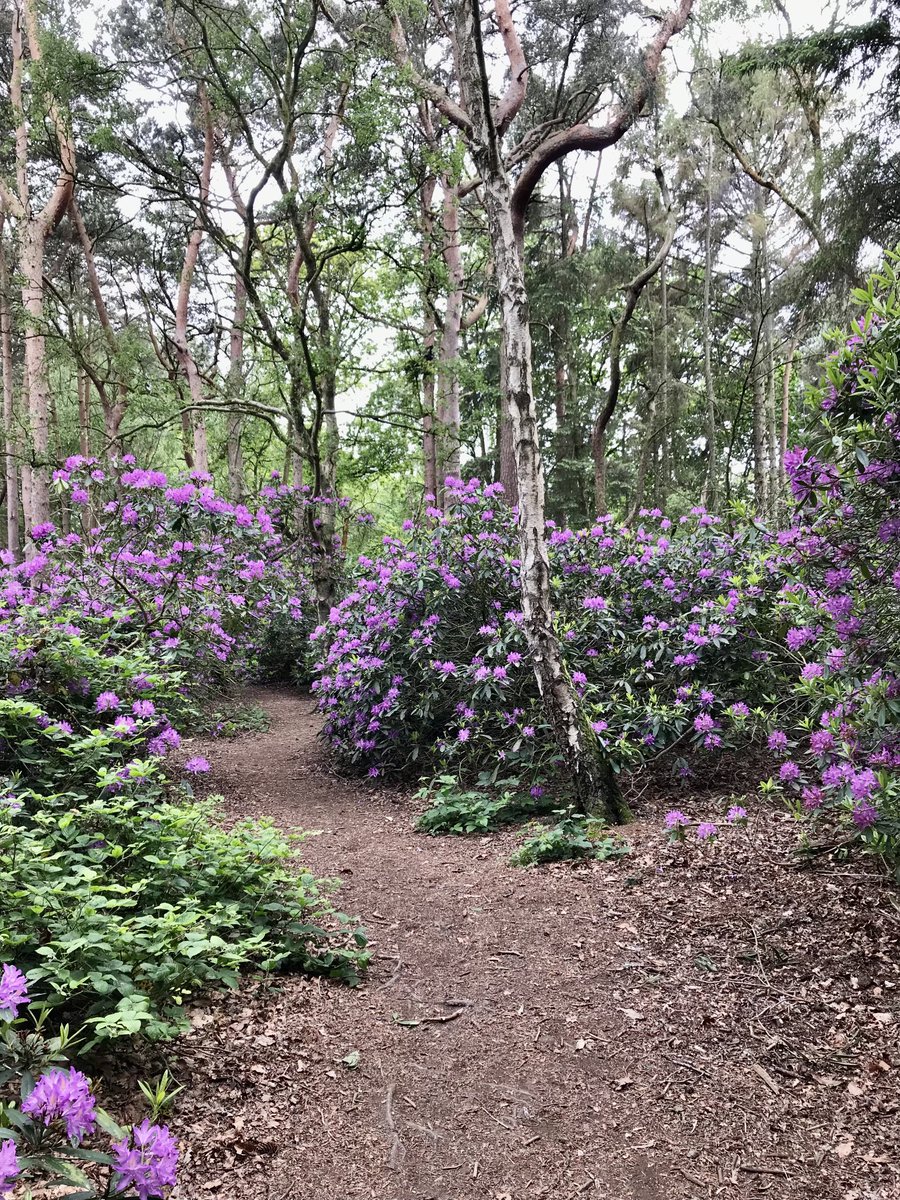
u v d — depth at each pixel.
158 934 2.21
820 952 2.66
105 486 6.09
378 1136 1.99
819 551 2.80
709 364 14.95
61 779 3.36
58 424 13.46
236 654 7.24
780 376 18.92
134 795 3.25
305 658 9.58
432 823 4.63
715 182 14.79
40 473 12.10
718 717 4.62
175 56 9.10
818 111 13.71
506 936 3.08
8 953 1.99
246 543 7.29
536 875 3.61
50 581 5.44
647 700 4.90
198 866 2.95
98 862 2.51
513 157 7.77
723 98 13.22
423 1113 2.09
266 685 10.38
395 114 7.95
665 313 16.70
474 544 5.87
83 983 2.05
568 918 3.15
